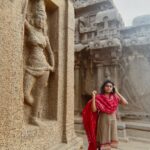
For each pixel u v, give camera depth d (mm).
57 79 3855
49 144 3420
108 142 3242
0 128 2223
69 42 4266
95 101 3273
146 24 6754
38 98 3316
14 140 2451
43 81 3371
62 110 3986
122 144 5562
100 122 3297
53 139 3572
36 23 3320
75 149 3902
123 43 7062
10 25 2451
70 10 4383
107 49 7082
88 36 8000
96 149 3309
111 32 7270
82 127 6859
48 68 3412
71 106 4254
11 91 2422
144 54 6840
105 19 7480
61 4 4102
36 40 3162
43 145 3229
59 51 3949
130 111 6895
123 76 7125
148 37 6551
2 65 2295
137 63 6922
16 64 2535
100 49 7191
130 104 6926
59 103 3875
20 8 2678
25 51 3189
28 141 2848
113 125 3326
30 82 3135
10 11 2459
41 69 3227
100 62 7336
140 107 6770
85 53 7699
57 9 4004
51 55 3736
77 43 8070
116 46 6781
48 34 3980
